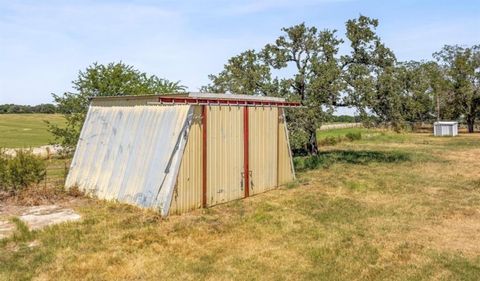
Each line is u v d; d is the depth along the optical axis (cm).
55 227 785
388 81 1738
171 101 876
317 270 617
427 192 1204
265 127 1222
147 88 1942
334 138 3027
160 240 735
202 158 979
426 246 727
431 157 2086
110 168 1058
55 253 658
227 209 984
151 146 980
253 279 584
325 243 740
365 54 1859
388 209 997
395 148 2627
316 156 1964
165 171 918
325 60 1889
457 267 627
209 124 1001
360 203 1062
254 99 1158
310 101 1683
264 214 936
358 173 1569
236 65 1930
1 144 3192
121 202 976
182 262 642
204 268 620
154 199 910
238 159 1102
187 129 931
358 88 1728
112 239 730
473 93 4331
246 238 767
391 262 651
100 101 1192
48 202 1006
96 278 575
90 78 1825
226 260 655
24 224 804
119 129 1088
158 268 616
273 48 1973
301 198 1119
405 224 866
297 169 1680
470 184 1327
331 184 1334
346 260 658
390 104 1752
